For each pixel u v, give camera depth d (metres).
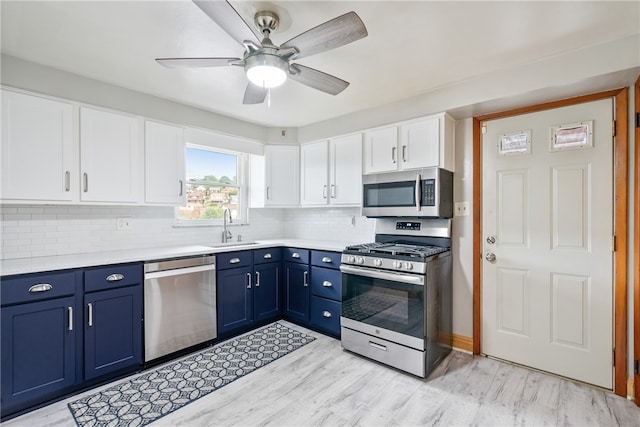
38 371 1.86
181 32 1.79
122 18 1.66
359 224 3.49
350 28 1.37
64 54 2.04
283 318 3.44
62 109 2.21
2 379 1.75
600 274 2.13
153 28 1.75
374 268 2.49
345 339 2.66
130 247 2.80
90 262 2.07
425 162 2.65
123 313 2.21
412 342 2.27
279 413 1.85
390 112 2.94
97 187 2.37
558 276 2.29
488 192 2.59
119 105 2.54
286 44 1.50
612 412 1.86
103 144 2.41
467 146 2.68
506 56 2.06
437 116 2.58
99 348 2.10
